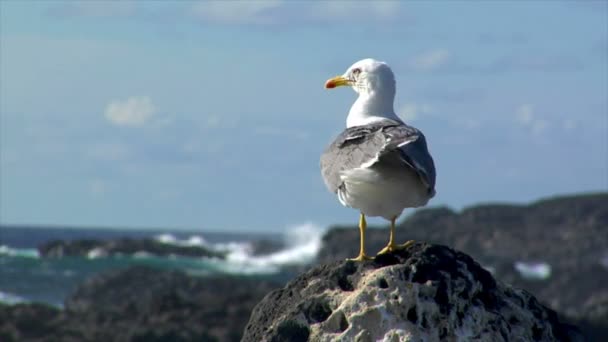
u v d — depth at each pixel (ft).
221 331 120.88
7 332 116.67
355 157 37.73
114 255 297.74
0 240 532.73
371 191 37.70
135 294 164.45
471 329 37.60
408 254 39.58
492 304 38.96
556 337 40.01
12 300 191.83
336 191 39.40
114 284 168.14
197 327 122.31
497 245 271.69
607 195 305.73
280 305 39.99
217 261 299.38
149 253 302.25
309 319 38.68
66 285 219.82
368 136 37.91
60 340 115.65
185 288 163.94
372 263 39.32
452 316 37.45
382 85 43.37
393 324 37.19
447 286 37.78
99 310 131.64
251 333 40.19
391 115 43.52
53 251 295.48
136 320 125.49
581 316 152.66
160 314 127.44
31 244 487.61
